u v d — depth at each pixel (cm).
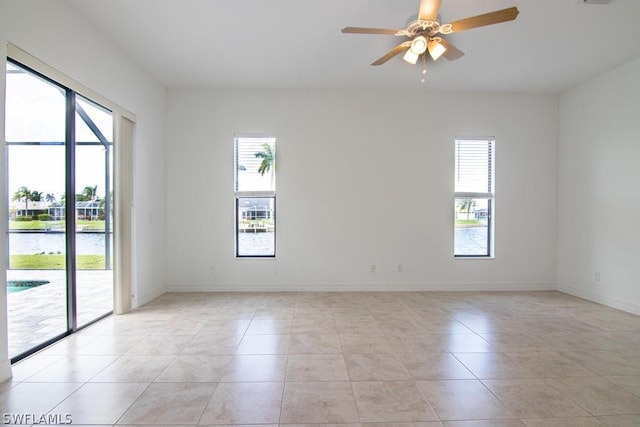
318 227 518
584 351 294
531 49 382
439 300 466
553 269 534
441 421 194
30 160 291
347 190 519
